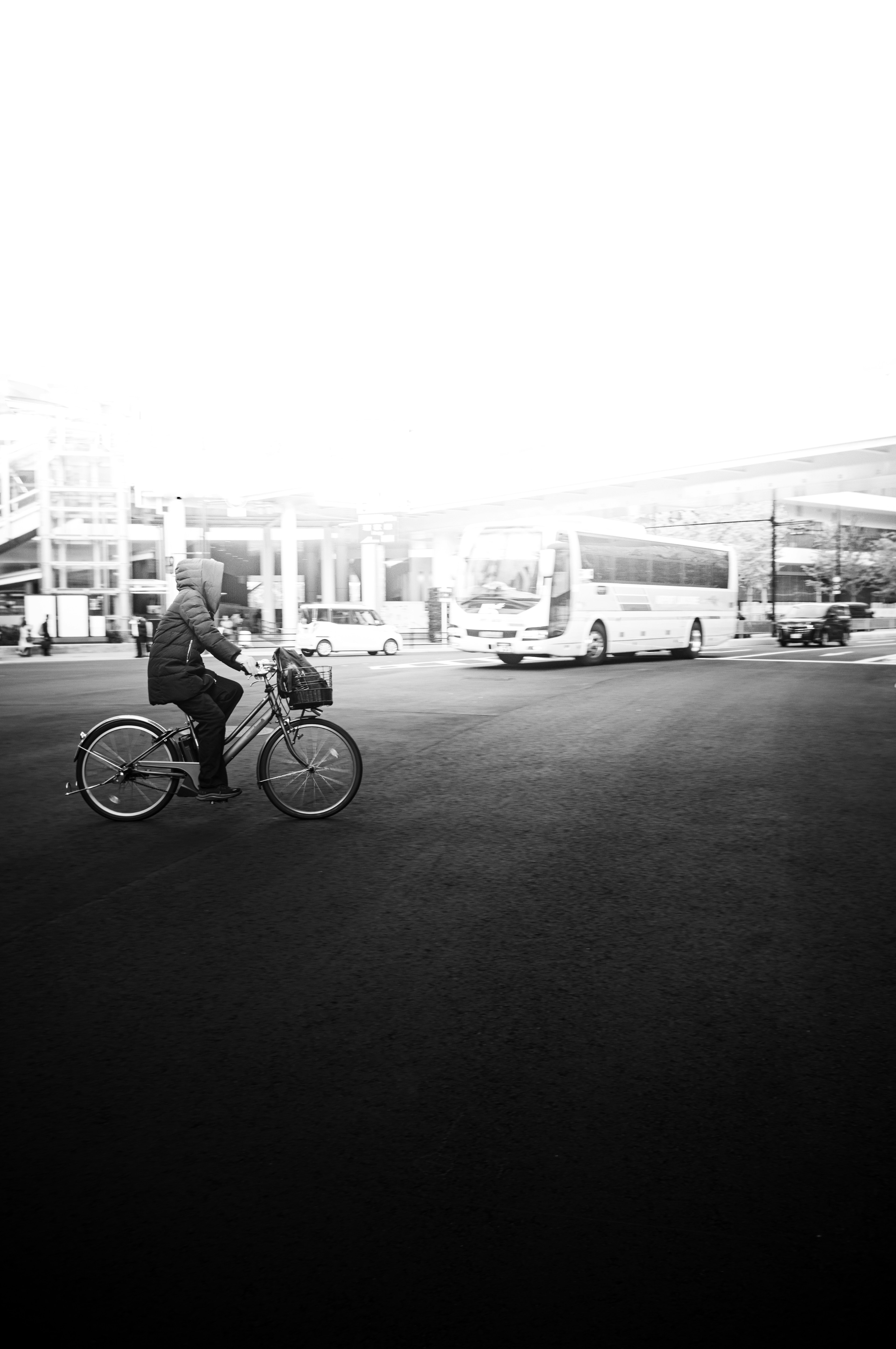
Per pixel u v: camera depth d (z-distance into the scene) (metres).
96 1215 2.42
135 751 6.96
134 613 54.22
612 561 25.53
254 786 8.45
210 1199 2.49
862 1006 3.72
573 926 4.67
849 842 6.33
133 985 3.93
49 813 7.30
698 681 19.59
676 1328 2.03
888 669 23.62
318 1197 2.49
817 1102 2.99
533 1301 2.11
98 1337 2.01
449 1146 2.74
